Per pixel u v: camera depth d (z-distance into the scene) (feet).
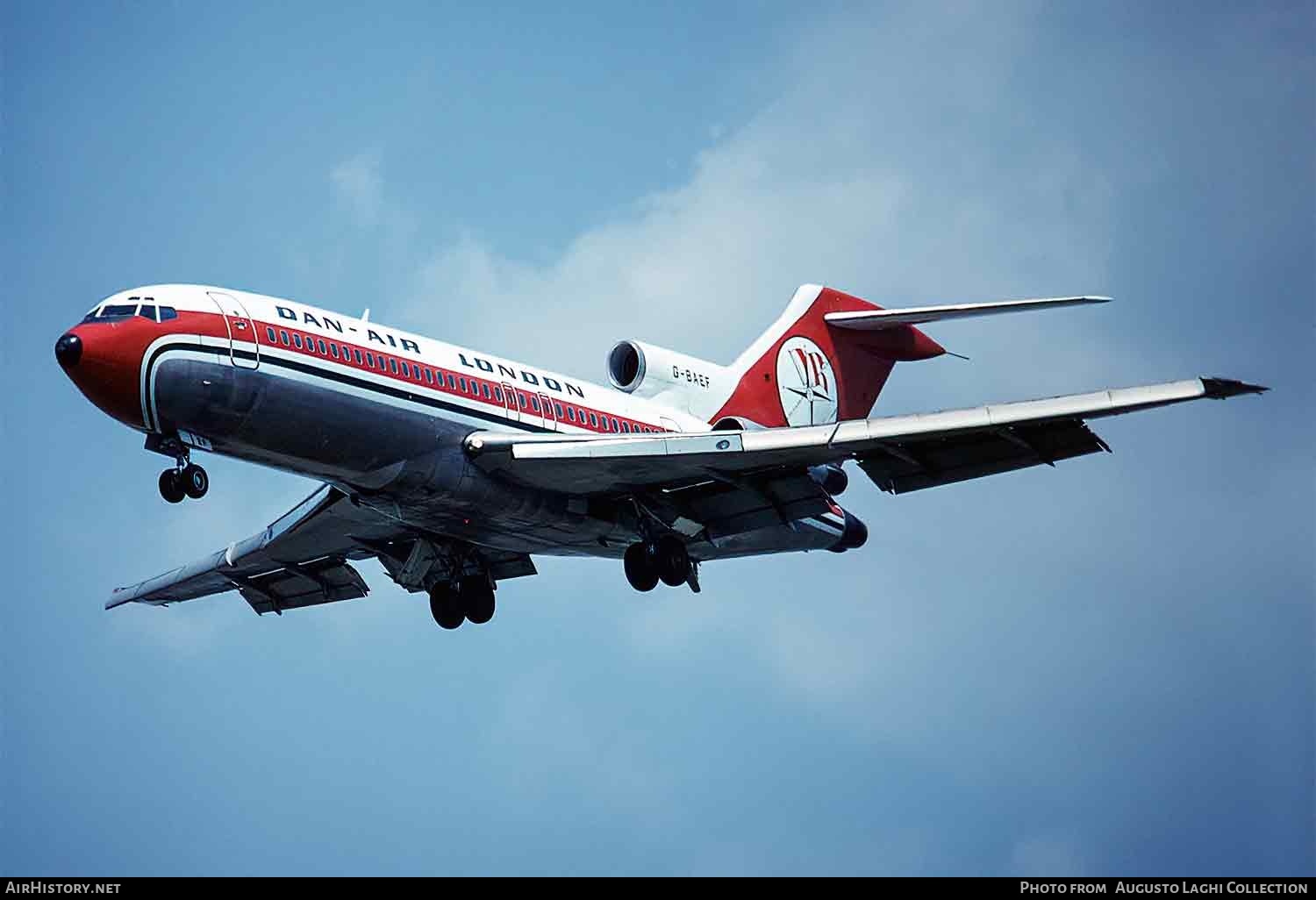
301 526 135.64
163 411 108.47
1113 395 106.42
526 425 126.41
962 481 120.26
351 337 116.98
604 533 130.31
